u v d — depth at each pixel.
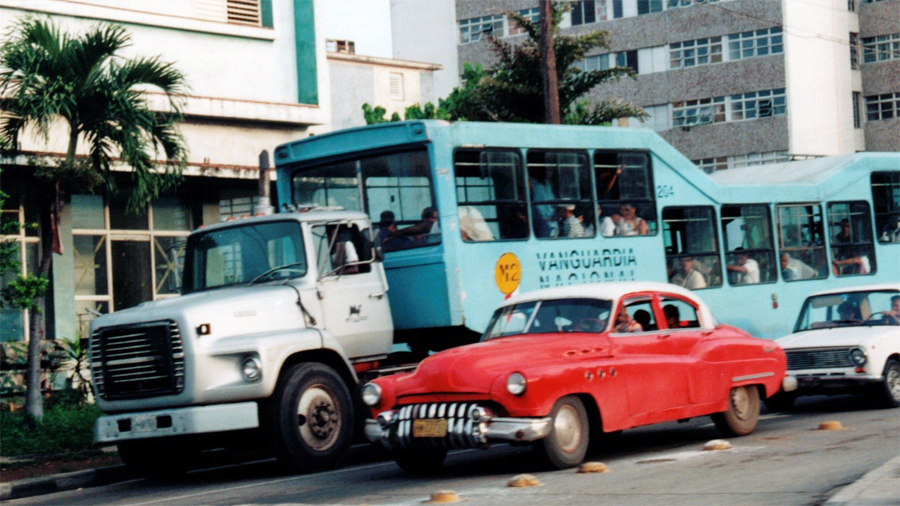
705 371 12.35
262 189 17.38
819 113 57.34
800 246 20.38
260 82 24.03
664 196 17.78
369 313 14.06
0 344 19.83
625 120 59.03
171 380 12.54
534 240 15.59
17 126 17.27
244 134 23.44
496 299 14.92
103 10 21.50
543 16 23.23
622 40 60.00
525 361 10.87
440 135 14.70
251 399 12.70
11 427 16.72
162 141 17.91
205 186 23.33
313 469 12.88
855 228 21.62
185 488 12.47
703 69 58.06
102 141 17.34
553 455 10.66
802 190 20.53
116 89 16.92
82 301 21.41
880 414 15.40
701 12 58.09
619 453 12.46
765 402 17.45
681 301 12.76
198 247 14.05
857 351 16.03
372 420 11.27
